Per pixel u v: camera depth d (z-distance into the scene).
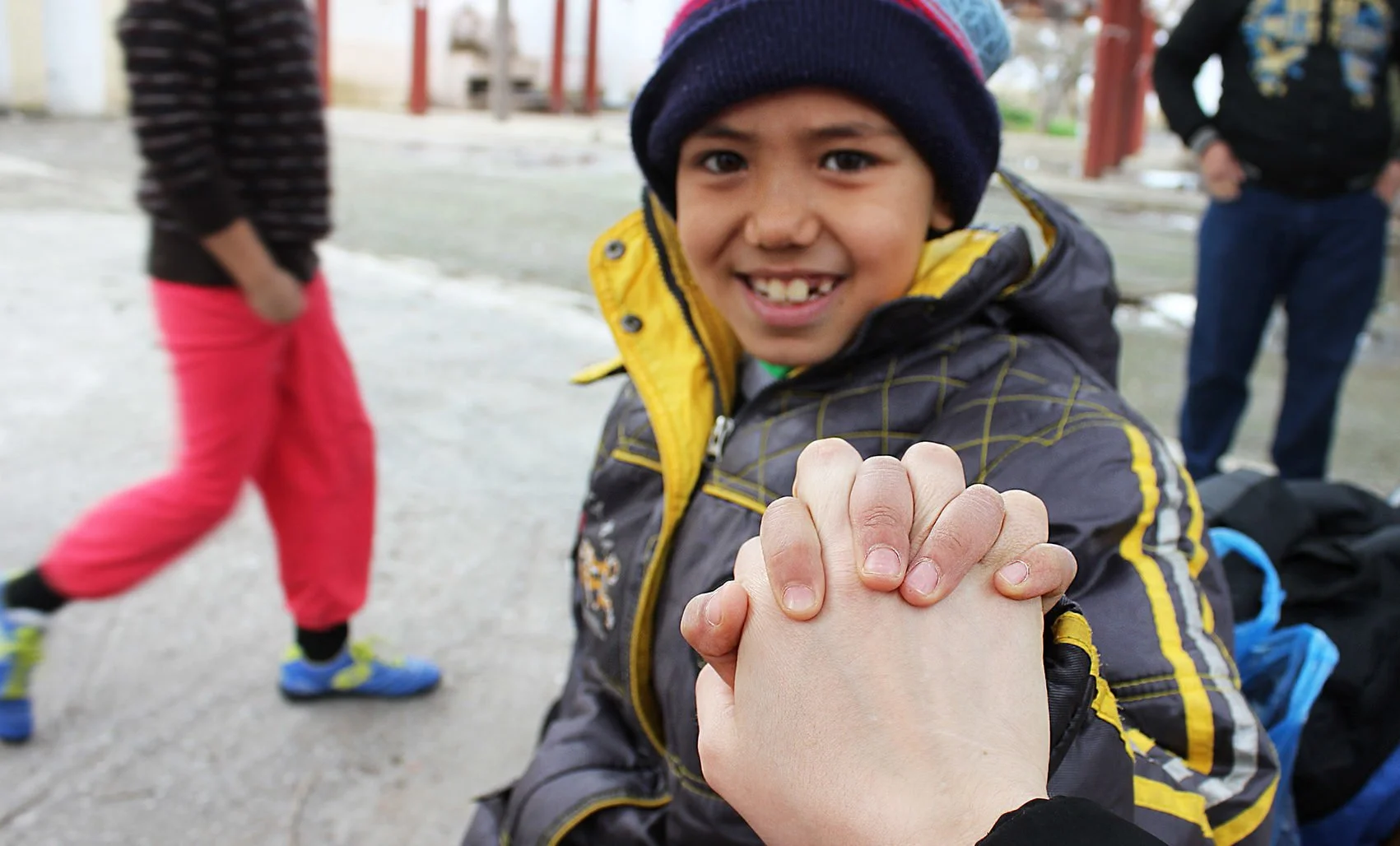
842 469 0.63
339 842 1.84
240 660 2.28
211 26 1.56
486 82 15.41
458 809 1.92
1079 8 15.62
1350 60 2.78
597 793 1.13
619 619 1.17
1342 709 1.21
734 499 1.06
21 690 1.97
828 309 1.06
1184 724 0.85
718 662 0.62
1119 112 11.62
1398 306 5.77
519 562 2.68
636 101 1.11
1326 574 1.35
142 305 4.39
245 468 1.86
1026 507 0.63
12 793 1.90
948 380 1.05
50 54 10.97
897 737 0.54
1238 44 2.88
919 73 0.99
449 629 2.42
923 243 1.10
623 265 1.22
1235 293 2.97
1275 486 1.46
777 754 0.56
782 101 0.99
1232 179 2.91
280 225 1.73
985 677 0.57
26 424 3.26
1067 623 0.65
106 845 1.80
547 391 3.74
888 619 0.57
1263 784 0.84
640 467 1.20
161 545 1.87
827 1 0.96
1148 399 4.09
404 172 8.62
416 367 3.88
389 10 14.75
